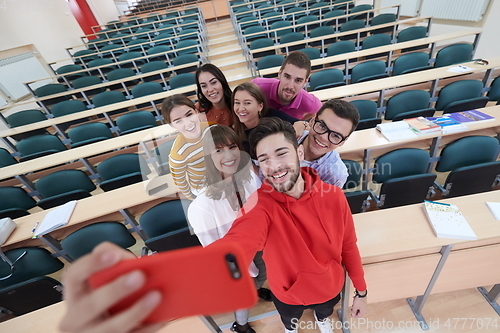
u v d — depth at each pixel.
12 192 2.08
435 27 4.92
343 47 3.90
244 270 0.31
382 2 6.00
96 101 3.79
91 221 1.85
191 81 3.83
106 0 8.99
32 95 4.82
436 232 1.06
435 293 1.38
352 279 0.97
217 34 6.29
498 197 1.17
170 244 1.29
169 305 0.31
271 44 4.38
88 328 0.27
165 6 9.08
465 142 1.64
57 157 2.32
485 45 3.94
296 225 0.72
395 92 2.80
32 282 1.18
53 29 5.74
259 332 1.42
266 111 1.05
